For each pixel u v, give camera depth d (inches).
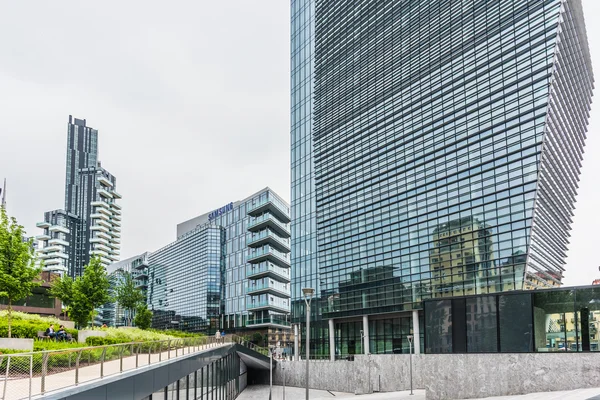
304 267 2691.9
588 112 2345.0
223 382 1478.8
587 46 2352.4
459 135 1839.3
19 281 1077.1
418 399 1298.0
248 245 3907.5
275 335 3846.0
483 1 1797.5
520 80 1641.2
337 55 2623.0
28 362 402.6
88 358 504.1
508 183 1646.2
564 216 2001.7
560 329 1068.5
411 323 2041.1
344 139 2485.2
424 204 1958.7
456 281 1785.2
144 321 2940.5
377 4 2336.4
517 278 1581.0
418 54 2068.2
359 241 2290.8
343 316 2320.4
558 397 687.1
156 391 695.7
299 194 2839.6
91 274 1776.6
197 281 4660.4
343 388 1975.9
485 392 1093.8
